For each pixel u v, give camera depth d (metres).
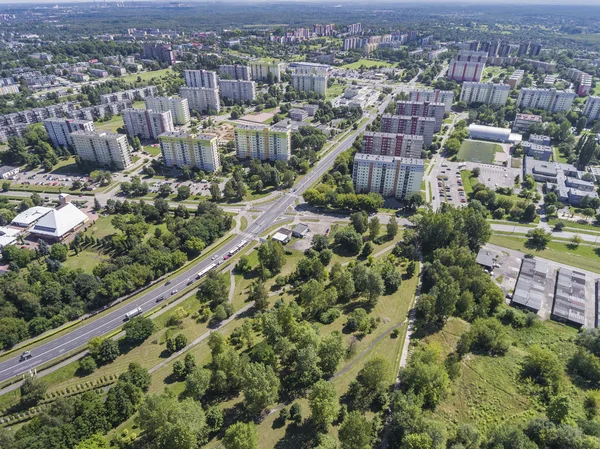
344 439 140.75
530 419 152.12
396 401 155.88
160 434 144.00
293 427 157.00
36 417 161.88
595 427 141.12
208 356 195.75
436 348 183.25
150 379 180.75
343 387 173.75
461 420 154.38
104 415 159.50
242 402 168.50
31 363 194.50
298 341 187.00
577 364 176.88
